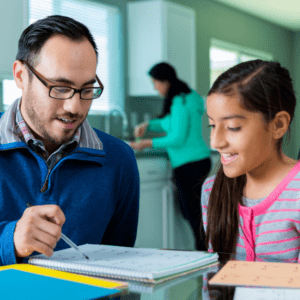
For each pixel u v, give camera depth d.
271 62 0.95
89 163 1.10
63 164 1.06
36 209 0.79
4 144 1.01
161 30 3.83
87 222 1.06
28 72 0.99
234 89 0.87
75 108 0.97
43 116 0.99
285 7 5.82
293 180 0.93
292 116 0.99
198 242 2.79
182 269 0.66
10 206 1.00
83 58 0.96
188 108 2.96
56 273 0.65
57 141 1.01
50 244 0.75
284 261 0.79
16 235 0.76
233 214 1.00
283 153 0.99
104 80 4.02
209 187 1.09
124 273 0.63
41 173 1.03
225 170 0.92
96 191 1.09
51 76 0.95
